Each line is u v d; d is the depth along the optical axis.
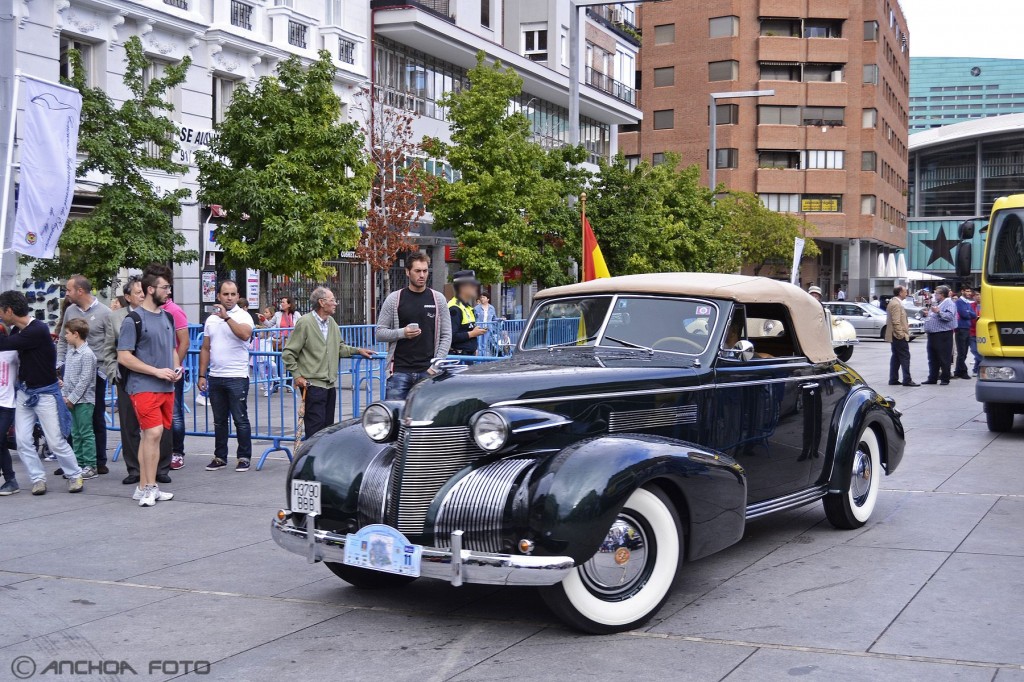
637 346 6.36
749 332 6.87
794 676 4.38
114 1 19.80
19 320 8.73
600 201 27.52
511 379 5.32
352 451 5.51
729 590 5.78
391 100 29.50
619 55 46.34
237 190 18.52
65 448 8.95
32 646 4.94
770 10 66.56
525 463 5.09
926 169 120.75
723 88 66.19
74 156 10.55
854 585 5.84
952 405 16.14
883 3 72.38
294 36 25.38
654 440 5.27
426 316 8.98
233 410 10.03
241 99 19.22
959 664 4.51
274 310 22.33
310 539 5.30
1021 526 7.35
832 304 40.72
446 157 24.66
